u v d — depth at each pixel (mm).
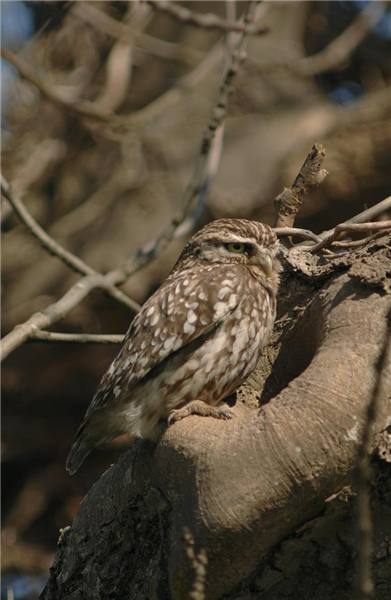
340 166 18453
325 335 6219
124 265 10852
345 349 5906
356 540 5785
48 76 18562
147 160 19578
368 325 6027
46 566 18062
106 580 6645
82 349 18984
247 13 11000
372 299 6227
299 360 7426
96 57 20453
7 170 19688
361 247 6996
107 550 6664
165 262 17812
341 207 18812
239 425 5734
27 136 19781
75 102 14164
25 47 17766
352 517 5625
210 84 20656
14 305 18469
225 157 18922
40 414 20016
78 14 15797
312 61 18938
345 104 20875
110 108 18828
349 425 5477
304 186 8539
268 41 20172
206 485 5527
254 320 7461
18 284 18906
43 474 19797
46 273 18891
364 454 4430
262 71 20125
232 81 10797
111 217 19234
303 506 5504
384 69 21453
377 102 19266
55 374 19422
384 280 6270
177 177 19281
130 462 6625
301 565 5898
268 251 7906
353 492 5523
